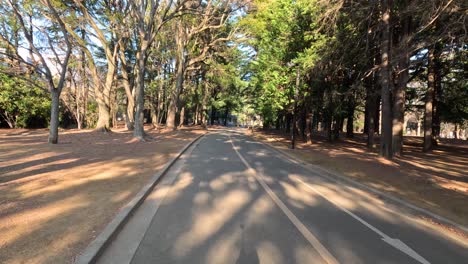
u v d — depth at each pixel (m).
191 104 67.56
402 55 15.77
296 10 24.98
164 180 10.89
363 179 12.64
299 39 25.36
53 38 28.14
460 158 21.92
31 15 25.23
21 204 6.95
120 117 91.25
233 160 17.05
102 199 7.69
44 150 16.27
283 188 10.50
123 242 5.49
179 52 42.28
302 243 5.75
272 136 42.50
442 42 18.06
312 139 37.38
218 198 8.70
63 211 6.61
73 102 41.88
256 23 33.59
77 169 11.52
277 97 27.72
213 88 58.91
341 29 21.91
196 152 19.95
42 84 34.53
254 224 6.65
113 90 48.44
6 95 31.97
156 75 55.34
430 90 26.06
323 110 30.28
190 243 5.52
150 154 16.97
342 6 19.55
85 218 6.24
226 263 4.80
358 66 24.81
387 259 5.29
